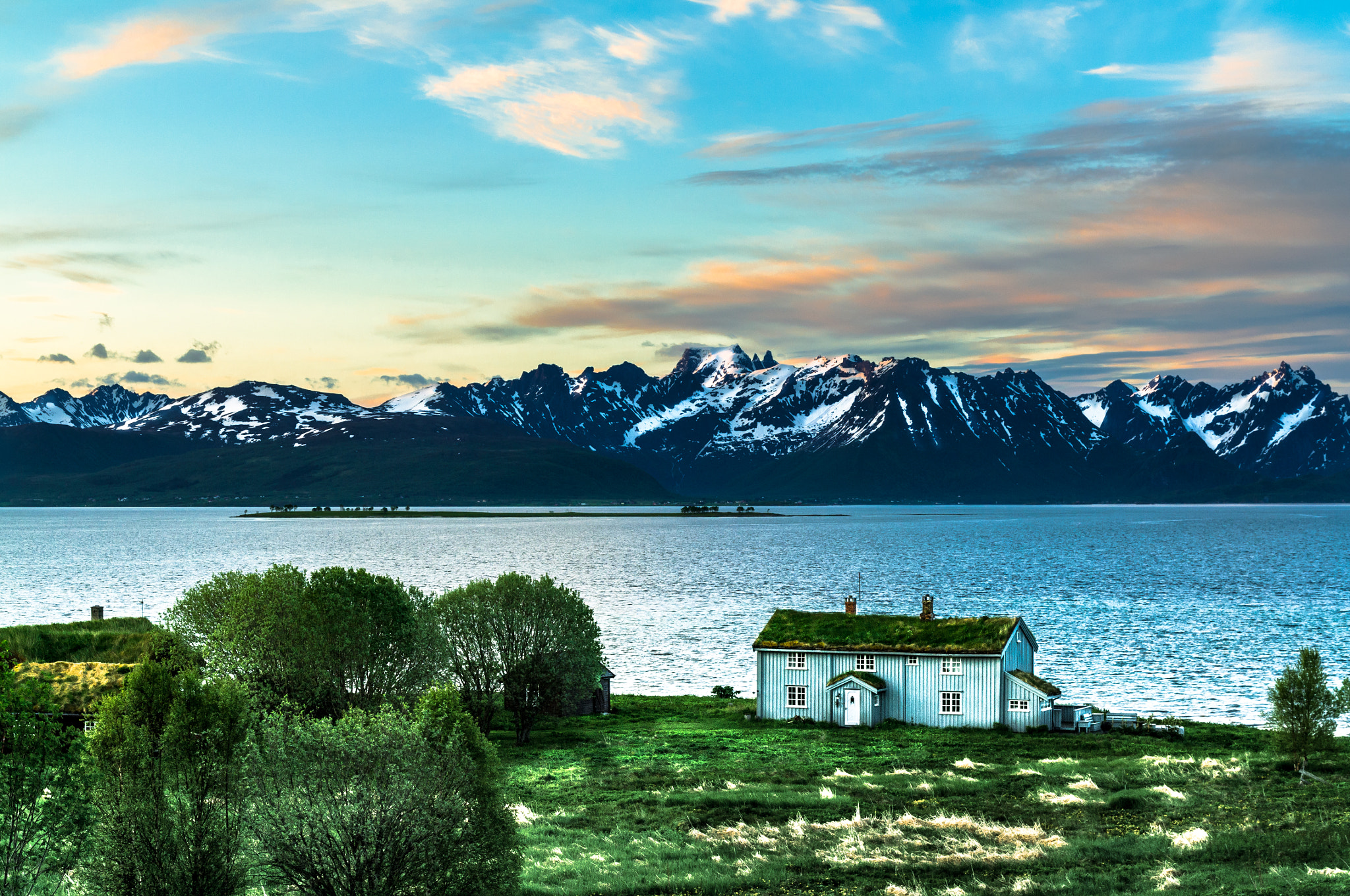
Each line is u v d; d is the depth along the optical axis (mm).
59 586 195250
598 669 71250
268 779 28953
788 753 64500
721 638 130625
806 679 76250
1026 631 76938
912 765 60844
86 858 28109
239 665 59375
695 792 54125
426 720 31234
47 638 64688
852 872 40656
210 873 27609
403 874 28297
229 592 65438
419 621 64750
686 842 45250
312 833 27969
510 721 77000
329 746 30047
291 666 59438
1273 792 52969
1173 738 69312
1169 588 192125
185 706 31750
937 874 40438
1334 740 57875
